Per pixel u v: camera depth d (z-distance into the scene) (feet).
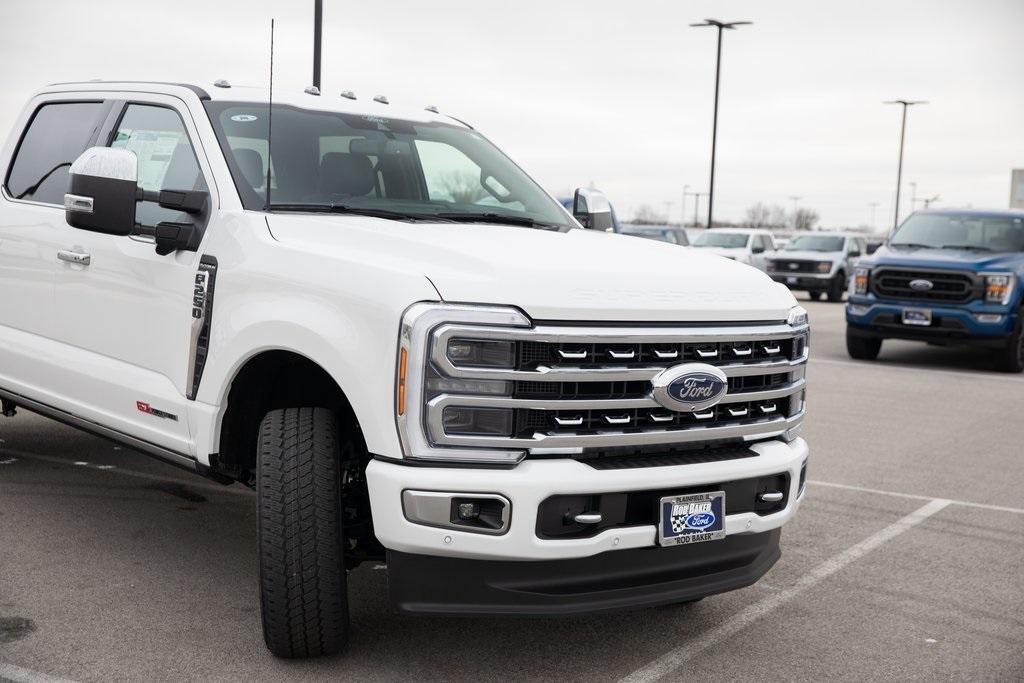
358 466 12.84
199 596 14.35
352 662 12.33
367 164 15.31
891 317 44.11
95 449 22.68
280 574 11.63
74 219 13.84
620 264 12.23
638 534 11.37
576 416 11.16
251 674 11.89
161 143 15.42
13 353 17.62
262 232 13.07
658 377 11.46
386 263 11.57
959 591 15.76
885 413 31.86
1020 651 13.47
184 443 13.85
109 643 12.64
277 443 11.77
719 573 12.34
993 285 42.32
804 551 17.62
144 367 14.78
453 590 11.07
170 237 13.98
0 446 22.47
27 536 16.67
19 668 11.81
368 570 15.74
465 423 10.85
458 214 14.97
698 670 12.53
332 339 11.37
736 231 93.40
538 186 17.39
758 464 12.30
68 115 17.89
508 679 12.05
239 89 15.79
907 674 12.64
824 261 90.84
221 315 13.08
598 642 13.34
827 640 13.67
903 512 20.29
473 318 10.78
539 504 10.85
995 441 27.81
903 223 48.16
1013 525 19.58
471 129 18.21
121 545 16.44
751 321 12.48
